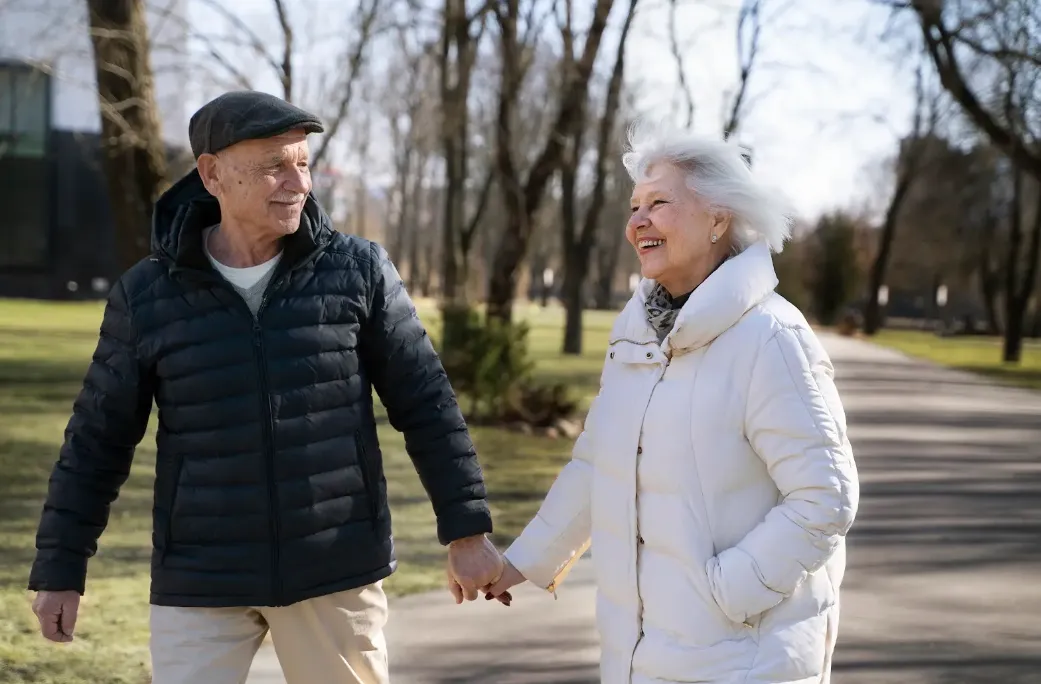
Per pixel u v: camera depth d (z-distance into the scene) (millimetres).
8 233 44094
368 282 2717
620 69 15781
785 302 2410
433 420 2775
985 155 42812
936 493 8992
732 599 2248
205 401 2562
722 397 2312
